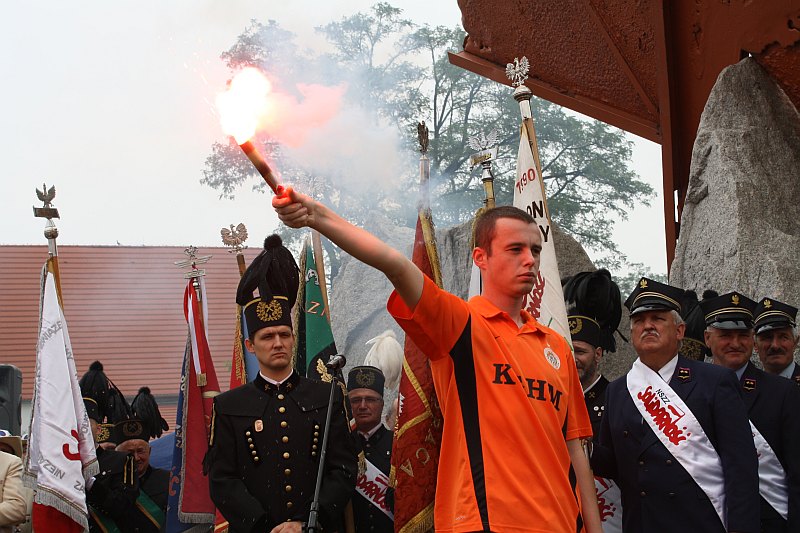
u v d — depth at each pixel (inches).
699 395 204.5
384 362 318.7
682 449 201.9
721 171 353.1
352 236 143.8
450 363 158.7
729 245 339.3
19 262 1001.5
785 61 371.9
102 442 325.4
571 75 475.2
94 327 949.2
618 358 372.2
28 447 292.8
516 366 157.9
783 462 224.1
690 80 408.2
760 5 366.0
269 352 229.1
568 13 446.6
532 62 487.2
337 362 229.1
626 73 440.8
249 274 232.4
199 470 298.7
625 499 210.8
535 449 153.5
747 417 202.1
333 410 229.8
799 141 373.7
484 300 166.7
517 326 165.8
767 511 221.6
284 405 227.6
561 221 866.1
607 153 874.1
